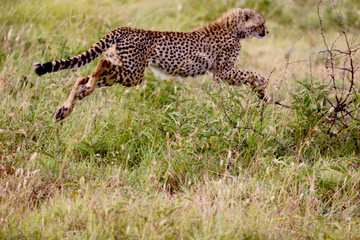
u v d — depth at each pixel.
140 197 9.30
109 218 8.08
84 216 8.23
